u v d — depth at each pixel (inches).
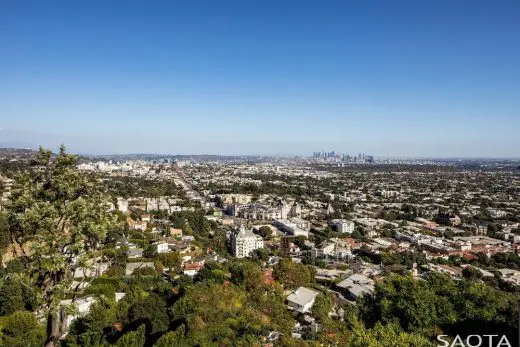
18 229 1349.7
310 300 4133.9
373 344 1985.7
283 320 3408.0
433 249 7632.9
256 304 3688.5
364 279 5285.4
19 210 1337.4
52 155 1408.7
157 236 7465.6
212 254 6929.1
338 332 3284.9
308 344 2874.0
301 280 4913.9
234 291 3698.3
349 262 6796.3
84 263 1407.5
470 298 2787.9
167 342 2278.5
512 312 2620.6
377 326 2122.3
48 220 1307.8
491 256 7229.3
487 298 2765.7
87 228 1379.2
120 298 3634.4
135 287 3718.0
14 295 2930.6
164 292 3725.4
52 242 1304.1
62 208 1349.7
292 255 7381.9
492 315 2610.7
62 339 2487.7
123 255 5398.6
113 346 2297.0
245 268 4266.7
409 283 2918.3
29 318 2546.8
